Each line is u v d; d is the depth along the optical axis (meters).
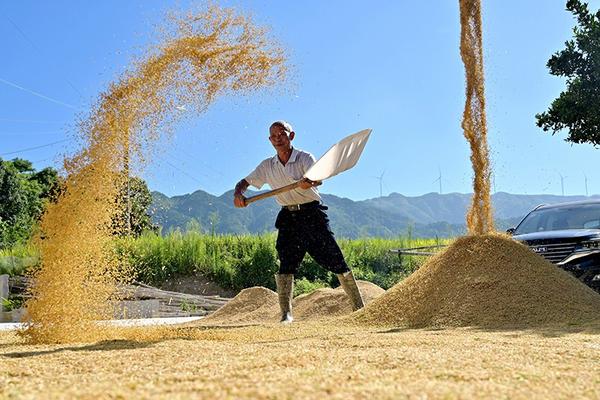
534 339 4.18
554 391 2.22
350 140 5.79
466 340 4.11
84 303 4.66
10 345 4.37
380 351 3.34
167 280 14.53
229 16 5.42
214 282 14.59
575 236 8.12
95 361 3.15
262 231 16.05
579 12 11.05
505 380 2.43
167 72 5.14
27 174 34.88
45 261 4.58
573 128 11.09
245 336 4.90
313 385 2.18
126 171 4.85
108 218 4.78
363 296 8.34
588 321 5.18
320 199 6.64
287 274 6.71
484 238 6.34
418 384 2.24
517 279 5.80
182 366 2.84
